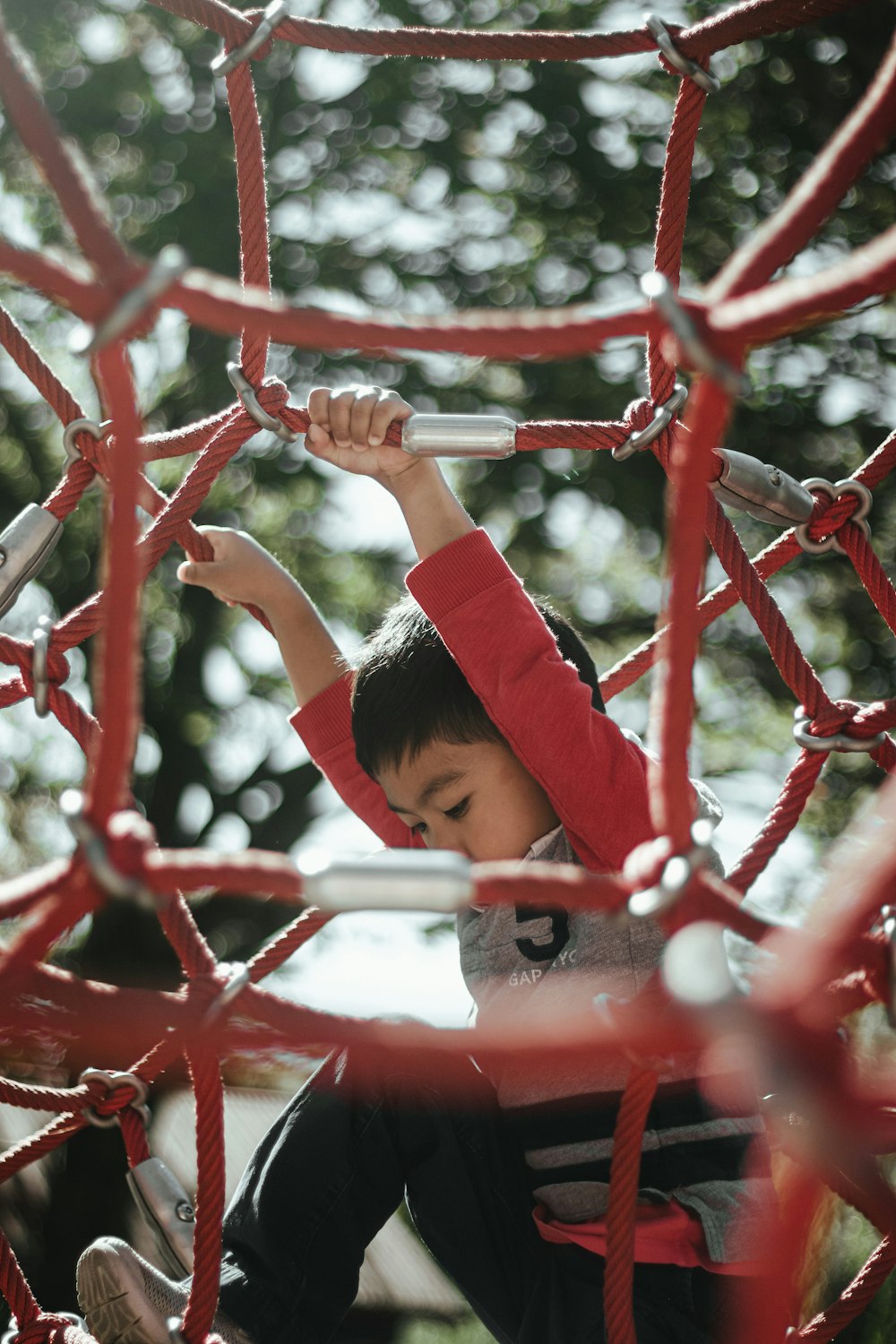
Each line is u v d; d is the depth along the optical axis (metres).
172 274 0.77
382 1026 1.01
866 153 0.77
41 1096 1.69
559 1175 1.75
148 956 8.53
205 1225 1.27
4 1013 0.95
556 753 1.62
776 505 1.64
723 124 9.04
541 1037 0.93
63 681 1.55
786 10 1.56
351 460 1.67
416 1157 1.76
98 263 0.79
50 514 1.64
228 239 8.70
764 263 0.79
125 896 0.84
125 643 0.80
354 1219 1.69
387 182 9.41
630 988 1.74
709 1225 1.64
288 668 2.17
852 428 8.74
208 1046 1.02
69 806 0.85
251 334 1.66
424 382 8.75
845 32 8.80
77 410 1.66
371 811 2.09
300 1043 1.03
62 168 0.79
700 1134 1.69
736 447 8.48
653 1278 1.66
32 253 0.79
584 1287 1.69
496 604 1.64
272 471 9.05
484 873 0.88
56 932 0.88
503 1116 1.80
